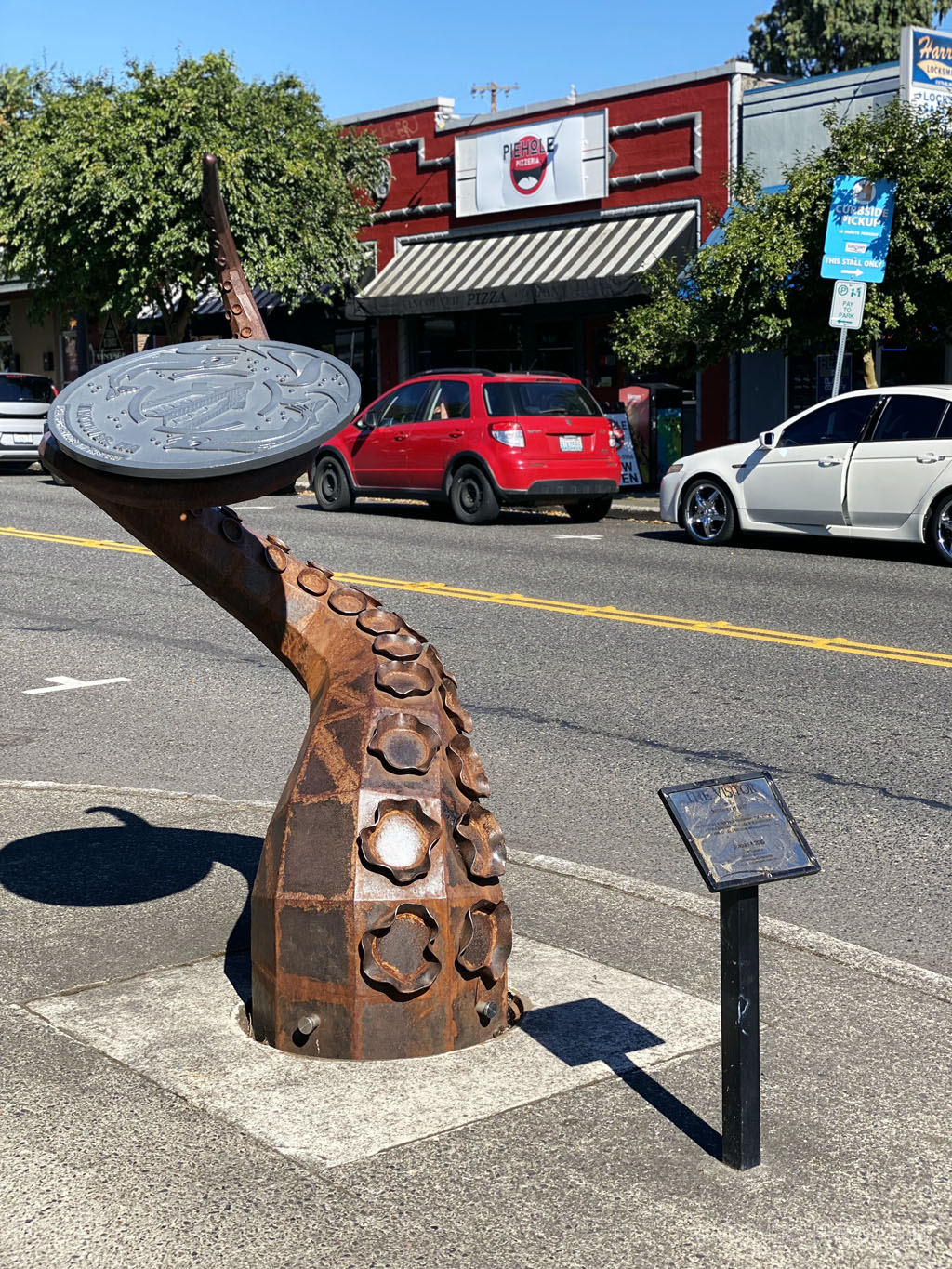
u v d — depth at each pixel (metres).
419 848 3.70
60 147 23.27
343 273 26.69
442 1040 3.77
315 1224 3.02
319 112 25.64
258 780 6.99
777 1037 4.06
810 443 14.89
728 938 3.25
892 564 14.12
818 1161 3.33
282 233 23.83
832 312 16.67
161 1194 3.12
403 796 3.70
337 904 3.65
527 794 6.79
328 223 25.44
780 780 7.00
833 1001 4.32
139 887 5.23
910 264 17.42
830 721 8.09
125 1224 3.00
